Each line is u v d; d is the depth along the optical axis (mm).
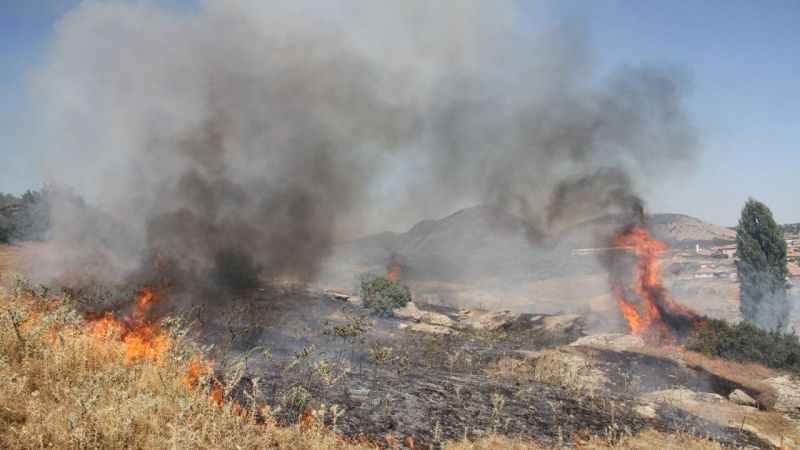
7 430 4977
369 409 8781
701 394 15008
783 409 14992
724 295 49250
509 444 8398
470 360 16484
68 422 5188
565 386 14117
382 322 24219
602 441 9414
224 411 6379
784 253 38188
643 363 17969
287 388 8812
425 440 7941
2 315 7293
